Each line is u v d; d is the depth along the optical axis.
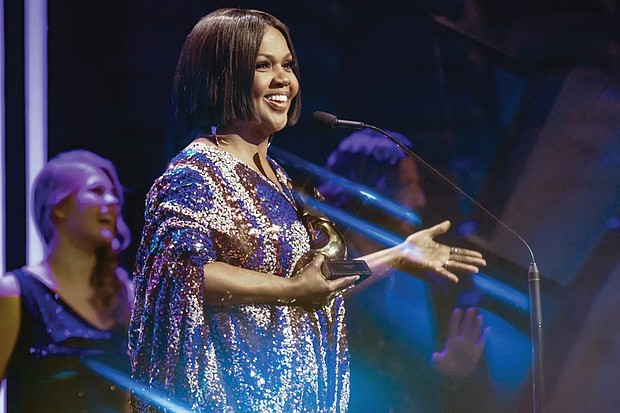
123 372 6.98
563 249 9.46
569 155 9.77
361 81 10.13
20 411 6.82
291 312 5.30
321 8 10.19
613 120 9.78
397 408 7.41
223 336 5.14
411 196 7.43
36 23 9.25
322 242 5.52
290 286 5.14
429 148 10.01
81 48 9.65
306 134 9.94
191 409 4.93
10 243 8.95
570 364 8.98
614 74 9.91
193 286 5.01
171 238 5.08
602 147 9.71
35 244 8.96
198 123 5.55
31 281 6.96
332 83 10.13
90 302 7.03
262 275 5.14
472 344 7.55
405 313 7.45
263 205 5.34
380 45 10.16
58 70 9.52
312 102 10.09
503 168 9.87
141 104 9.80
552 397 8.91
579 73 9.97
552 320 9.03
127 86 9.80
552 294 9.19
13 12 9.12
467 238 8.57
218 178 5.27
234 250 5.18
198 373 4.98
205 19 5.54
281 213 5.41
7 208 8.98
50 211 7.06
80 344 6.93
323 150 9.88
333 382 5.46
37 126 9.21
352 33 10.18
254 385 5.12
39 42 9.25
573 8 10.09
